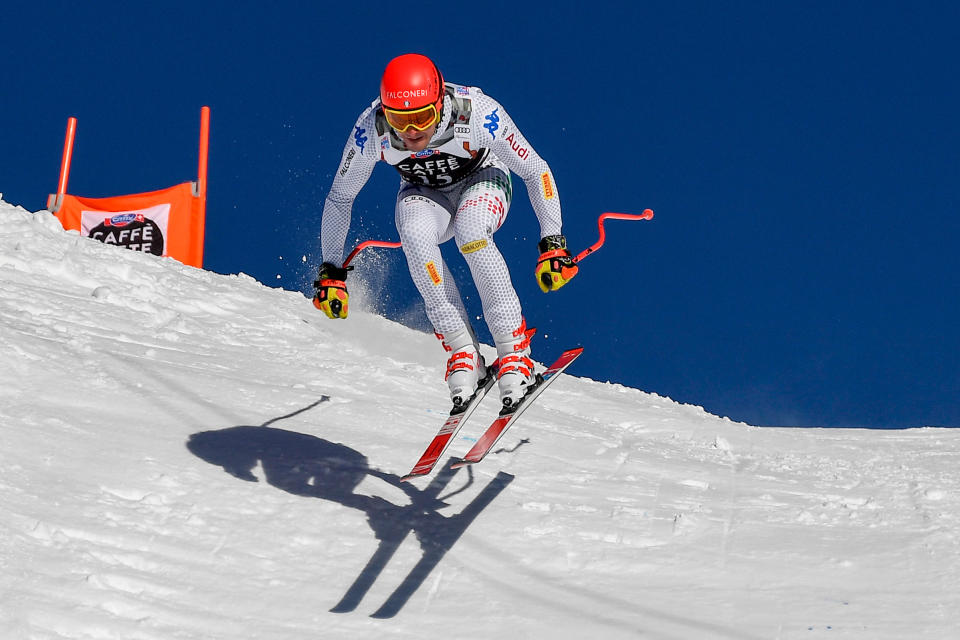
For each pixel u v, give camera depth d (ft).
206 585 34.94
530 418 68.85
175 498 41.19
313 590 36.11
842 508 51.85
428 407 65.57
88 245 92.32
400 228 43.75
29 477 39.68
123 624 31.07
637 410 83.46
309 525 41.22
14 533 34.65
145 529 37.76
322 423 55.36
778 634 35.83
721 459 65.51
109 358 58.75
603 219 46.50
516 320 43.11
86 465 42.32
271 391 59.88
